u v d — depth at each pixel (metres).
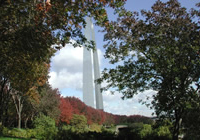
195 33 12.14
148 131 20.12
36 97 27.73
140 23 13.65
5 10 8.84
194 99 11.06
